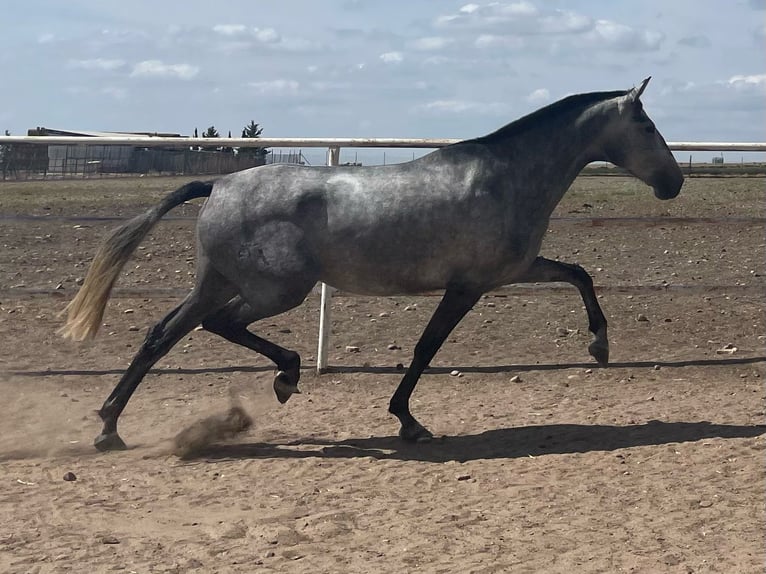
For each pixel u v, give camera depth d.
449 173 6.19
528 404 7.49
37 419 7.18
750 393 7.70
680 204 21.17
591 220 8.54
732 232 16.67
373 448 6.36
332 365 8.66
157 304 10.85
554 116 6.38
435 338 6.38
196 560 4.34
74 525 4.85
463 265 6.18
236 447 6.45
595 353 6.71
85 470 5.91
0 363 8.68
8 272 12.41
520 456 6.04
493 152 6.27
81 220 8.25
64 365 8.68
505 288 8.51
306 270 6.14
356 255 6.14
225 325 6.50
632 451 6.02
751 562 4.17
